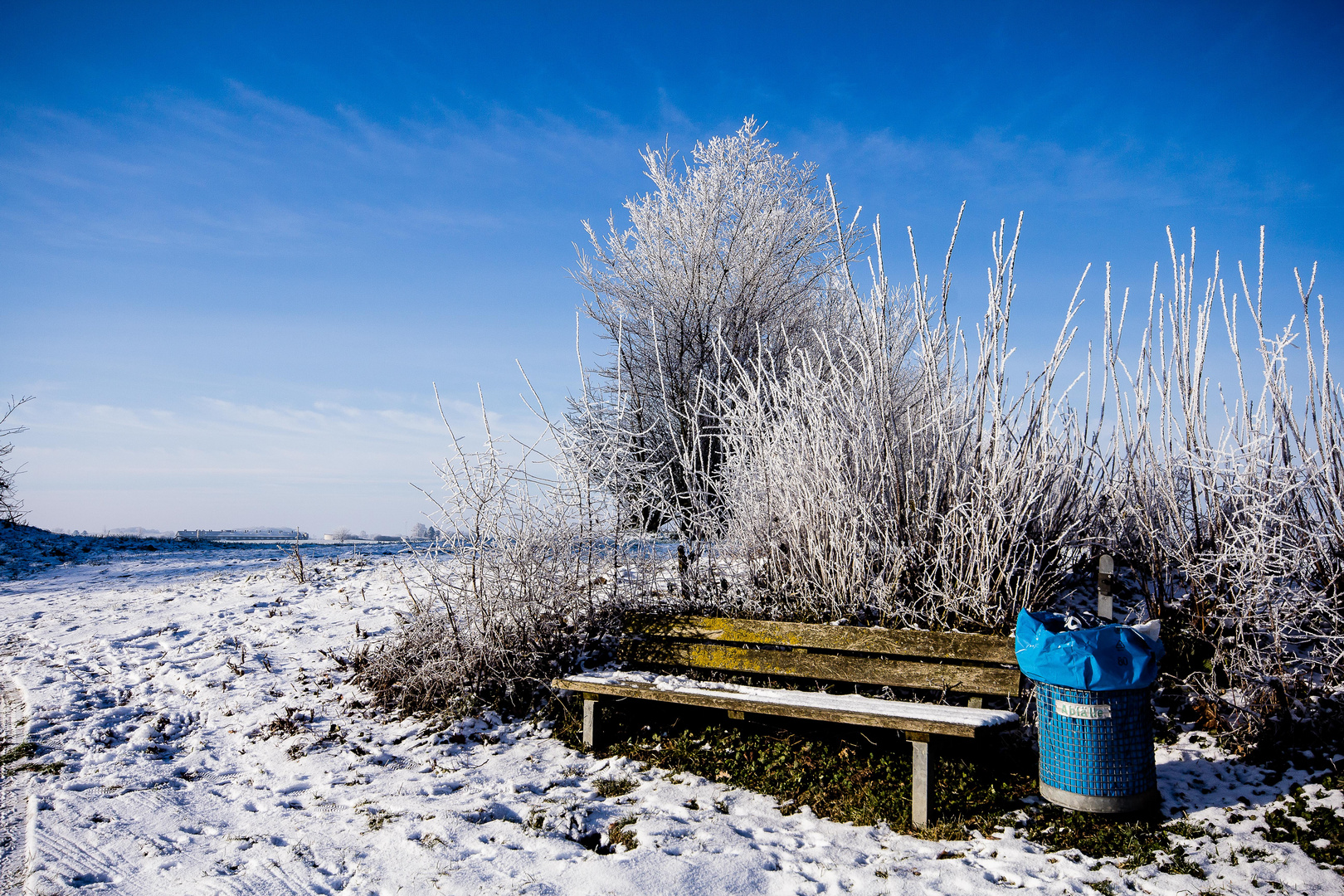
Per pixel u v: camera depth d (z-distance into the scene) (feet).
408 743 17.47
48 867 11.84
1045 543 17.72
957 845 12.35
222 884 11.41
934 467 17.74
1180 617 17.42
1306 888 10.61
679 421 31.48
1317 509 16.21
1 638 27.02
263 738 17.95
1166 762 14.69
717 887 11.13
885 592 17.38
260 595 31.58
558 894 11.05
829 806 13.87
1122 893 10.71
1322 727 14.15
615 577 21.27
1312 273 15.90
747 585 19.69
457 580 20.72
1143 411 17.83
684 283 36.35
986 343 17.42
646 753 16.29
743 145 38.42
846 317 30.14
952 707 14.57
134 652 24.77
